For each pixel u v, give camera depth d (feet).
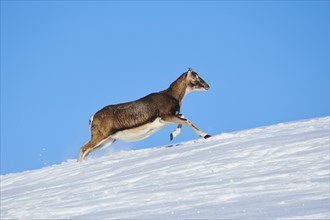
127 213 67.31
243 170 84.12
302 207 57.11
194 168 92.48
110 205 75.05
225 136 126.72
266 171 80.74
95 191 89.92
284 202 61.00
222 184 76.54
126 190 85.05
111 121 138.62
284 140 101.04
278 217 53.62
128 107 139.03
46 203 86.63
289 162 83.61
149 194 77.71
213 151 104.42
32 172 132.98
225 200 67.10
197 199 69.92
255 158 90.53
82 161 134.00
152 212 65.77
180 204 68.28
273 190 68.49
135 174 97.91
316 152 86.38
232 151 99.40
